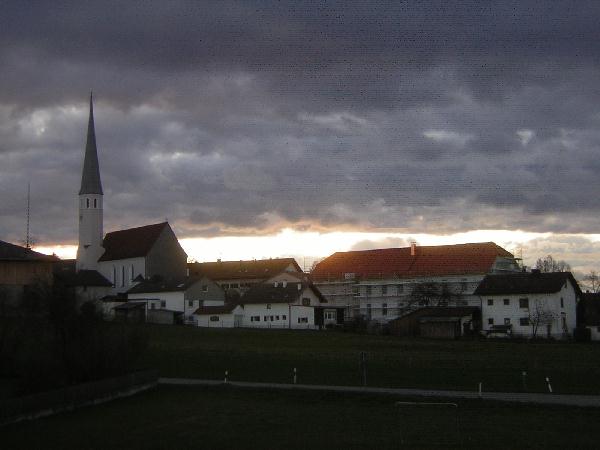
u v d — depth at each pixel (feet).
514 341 342.44
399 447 130.72
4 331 196.95
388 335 371.35
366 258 515.09
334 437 139.23
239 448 130.62
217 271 559.79
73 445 132.57
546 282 382.42
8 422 150.10
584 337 352.90
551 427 145.89
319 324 431.02
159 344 306.55
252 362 256.32
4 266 321.32
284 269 529.86
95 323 203.00
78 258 536.01
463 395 181.16
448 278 463.83
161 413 164.25
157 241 500.33
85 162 538.88
